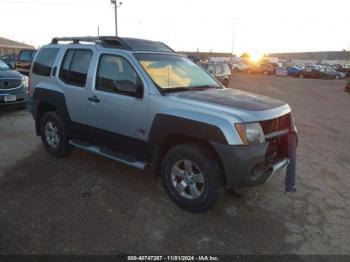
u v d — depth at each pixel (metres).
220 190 3.27
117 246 2.88
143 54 4.02
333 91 20.12
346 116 10.15
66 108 4.64
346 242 3.05
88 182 4.18
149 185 4.14
